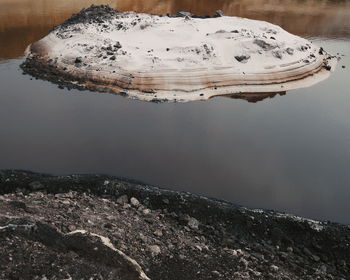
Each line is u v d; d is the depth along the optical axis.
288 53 43.28
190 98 35.75
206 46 41.16
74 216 17.34
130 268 13.84
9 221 14.44
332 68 44.94
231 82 38.38
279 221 20.52
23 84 36.28
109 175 23.48
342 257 19.05
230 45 42.47
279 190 23.78
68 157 25.45
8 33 47.25
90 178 22.22
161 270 15.70
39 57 41.25
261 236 19.81
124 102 34.22
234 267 16.97
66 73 38.12
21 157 25.03
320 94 38.56
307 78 41.56
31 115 30.78
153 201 21.03
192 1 67.75
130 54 39.56
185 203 20.98
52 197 20.06
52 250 13.61
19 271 12.32
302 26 59.44
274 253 18.72
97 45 41.03
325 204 22.81
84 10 49.62
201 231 19.53
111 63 38.28
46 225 14.44
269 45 42.53
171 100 35.12
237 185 24.02
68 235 14.31
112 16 48.62
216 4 67.25
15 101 32.94
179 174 24.66
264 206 22.38
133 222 18.70
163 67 37.88
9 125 28.97
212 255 17.55
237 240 19.28
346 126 32.41
